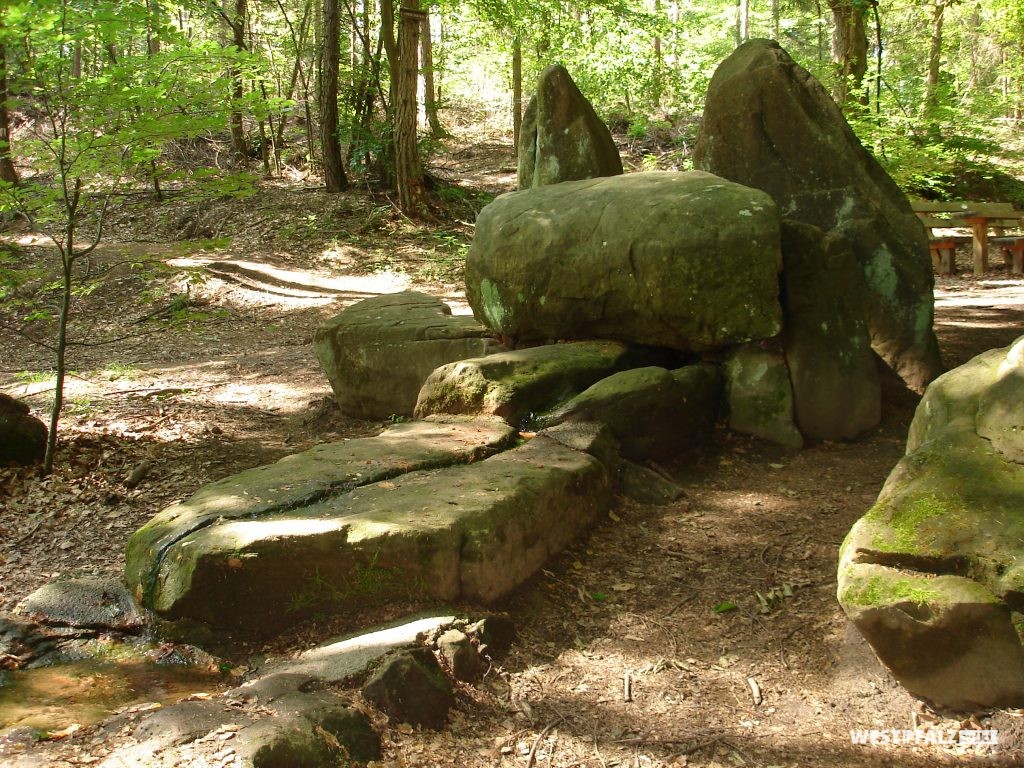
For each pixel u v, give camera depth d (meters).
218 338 11.48
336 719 2.97
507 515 4.01
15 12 3.64
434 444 4.92
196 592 3.69
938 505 3.23
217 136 23.14
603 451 5.07
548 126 7.55
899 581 3.14
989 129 21.81
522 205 6.53
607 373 5.77
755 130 6.66
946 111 17.48
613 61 20.75
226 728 2.86
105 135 5.51
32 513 5.24
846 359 5.82
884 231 6.39
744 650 3.73
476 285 6.67
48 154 5.88
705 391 5.75
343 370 7.17
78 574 4.44
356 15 20.17
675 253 5.59
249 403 7.98
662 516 4.95
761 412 5.80
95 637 3.82
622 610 4.05
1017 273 13.13
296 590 3.73
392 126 18.98
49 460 5.82
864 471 5.39
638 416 5.36
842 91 16.53
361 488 4.31
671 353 6.14
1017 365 3.46
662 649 3.76
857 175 6.47
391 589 3.73
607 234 5.89
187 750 2.75
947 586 3.04
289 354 10.23
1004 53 27.98
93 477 5.83
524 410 5.42
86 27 5.41
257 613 3.72
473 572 3.81
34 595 4.05
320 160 21.44
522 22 19.39
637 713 3.35
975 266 13.45
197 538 3.79
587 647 3.78
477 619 3.66
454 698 3.31
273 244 16.42
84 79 5.39
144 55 5.69
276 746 2.76
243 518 3.99
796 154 6.58
